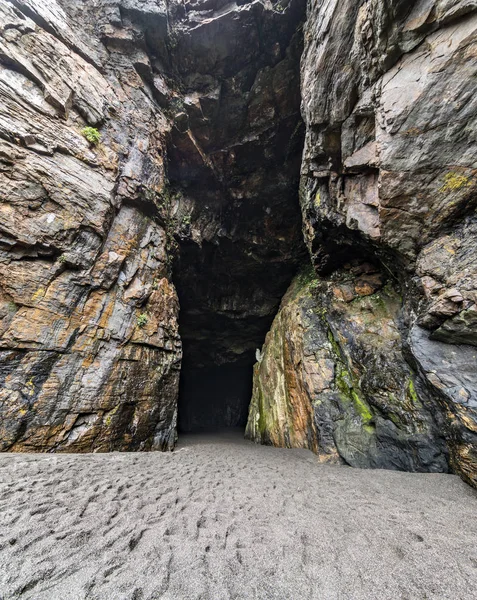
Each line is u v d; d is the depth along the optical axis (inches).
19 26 275.0
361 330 307.1
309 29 303.1
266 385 463.8
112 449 249.3
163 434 319.0
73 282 259.4
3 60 256.1
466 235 192.4
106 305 283.1
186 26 391.2
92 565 78.5
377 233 255.9
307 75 302.0
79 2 370.6
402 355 253.4
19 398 202.8
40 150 257.0
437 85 188.7
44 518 100.0
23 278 228.1
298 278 540.7
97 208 288.5
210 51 397.7
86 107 310.5
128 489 141.6
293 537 103.2
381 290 324.5
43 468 155.7
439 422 201.2
